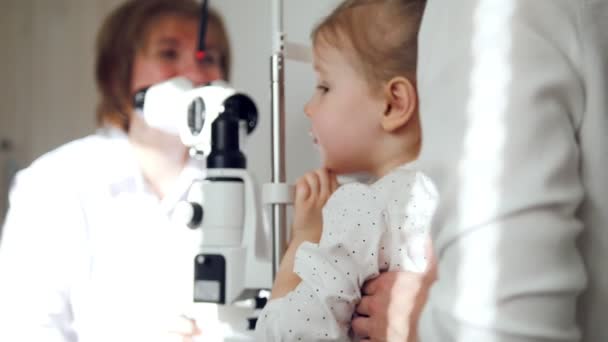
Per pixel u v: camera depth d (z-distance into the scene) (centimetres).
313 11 131
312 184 97
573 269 39
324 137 101
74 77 182
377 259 83
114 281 150
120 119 167
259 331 87
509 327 37
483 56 43
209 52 160
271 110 103
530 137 40
